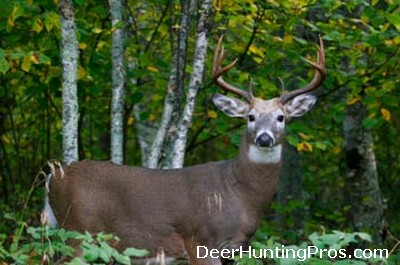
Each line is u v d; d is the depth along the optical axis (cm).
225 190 1101
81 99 1509
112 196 1099
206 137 1567
